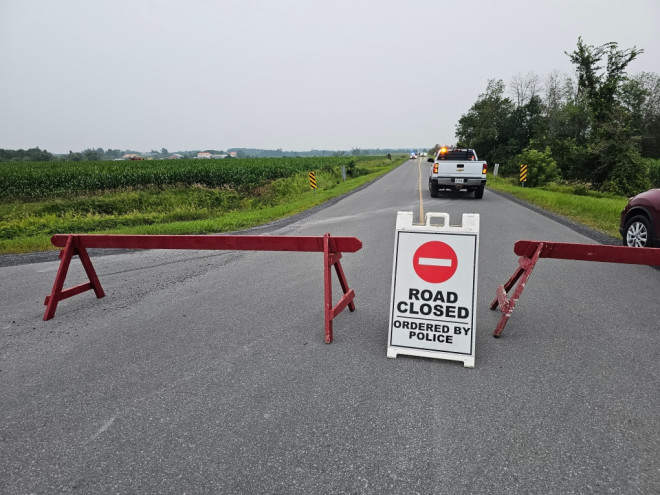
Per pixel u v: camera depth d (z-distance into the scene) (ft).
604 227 34.01
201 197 74.33
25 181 83.35
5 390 10.59
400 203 53.62
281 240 14.28
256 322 14.83
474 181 56.65
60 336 14.06
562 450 7.92
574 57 91.25
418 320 12.12
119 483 7.30
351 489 7.03
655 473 7.30
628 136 91.04
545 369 11.08
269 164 144.15
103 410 9.58
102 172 96.37
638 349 12.15
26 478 7.47
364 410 9.32
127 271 22.97
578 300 16.49
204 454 8.00
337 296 17.62
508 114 162.61
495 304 15.47
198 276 21.40
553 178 87.97
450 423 8.79
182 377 11.00
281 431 8.64
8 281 21.40
